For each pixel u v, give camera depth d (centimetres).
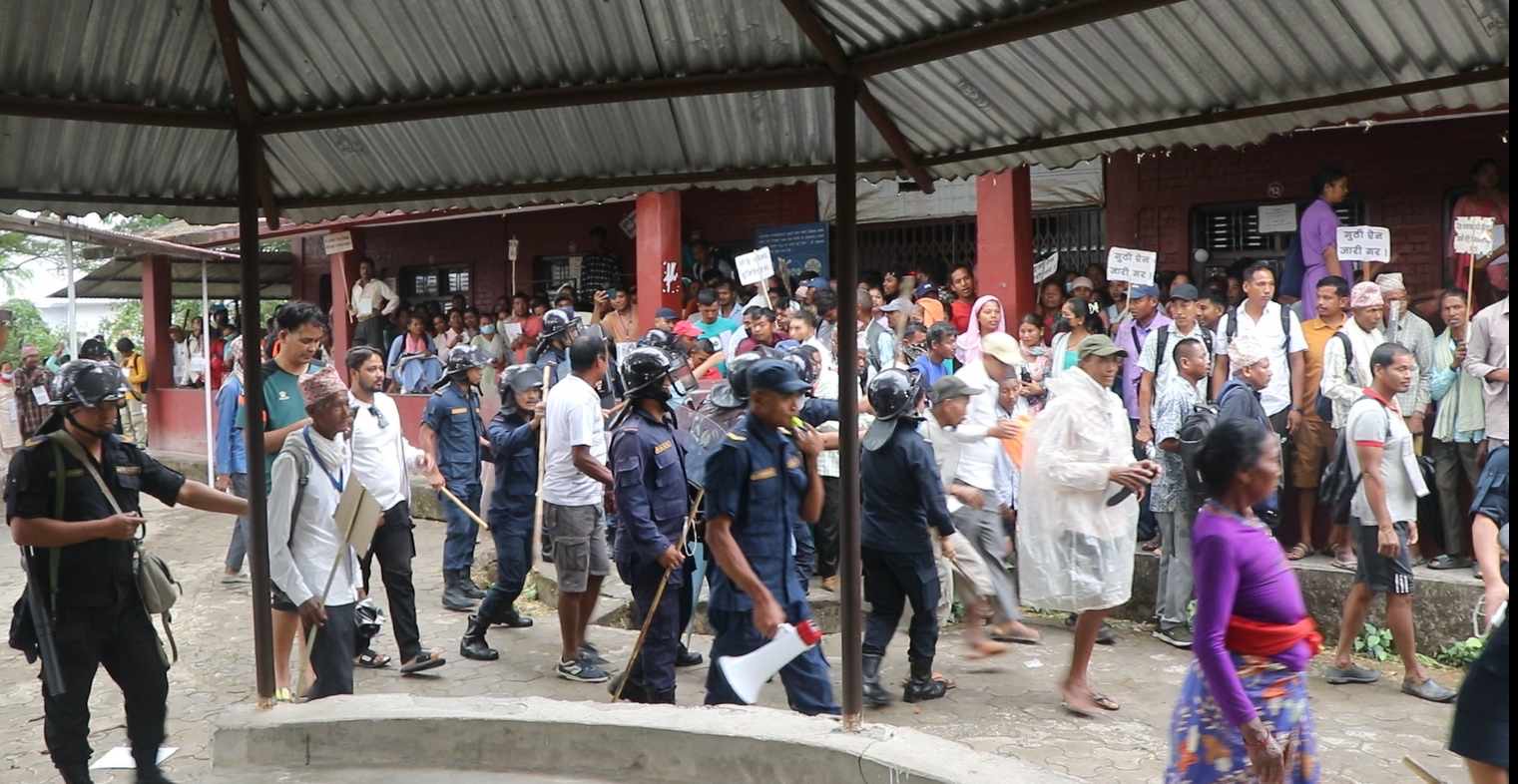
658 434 607
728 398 686
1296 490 846
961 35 438
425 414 885
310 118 533
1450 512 791
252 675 705
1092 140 518
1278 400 832
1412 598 761
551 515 686
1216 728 365
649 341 856
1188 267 1193
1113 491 648
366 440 689
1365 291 800
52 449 460
